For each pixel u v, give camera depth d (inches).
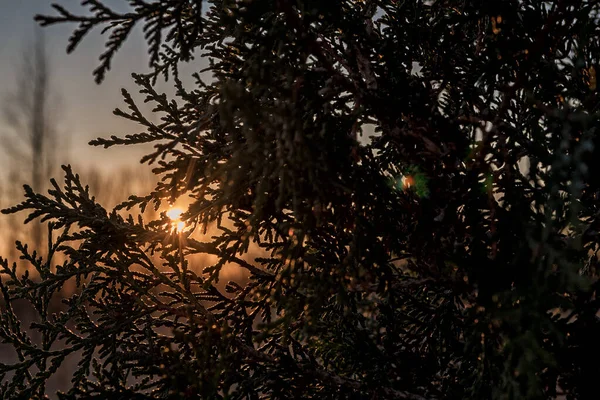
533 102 72.7
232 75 89.4
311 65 96.4
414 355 103.7
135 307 106.0
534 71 88.9
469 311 77.7
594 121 81.0
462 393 89.7
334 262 93.5
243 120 73.4
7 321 104.9
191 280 108.0
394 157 102.3
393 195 90.2
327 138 81.7
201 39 106.5
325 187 78.8
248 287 105.4
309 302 79.4
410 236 86.4
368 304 96.3
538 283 69.5
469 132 92.7
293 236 80.1
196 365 95.7
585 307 84.0
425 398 92.1
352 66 93.2
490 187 77.7
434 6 102.3
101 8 74.6
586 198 88.4
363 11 100.6
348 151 84.6
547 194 74.6
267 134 75.2
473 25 96.8
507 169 77.9
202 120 86.8
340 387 97.5
